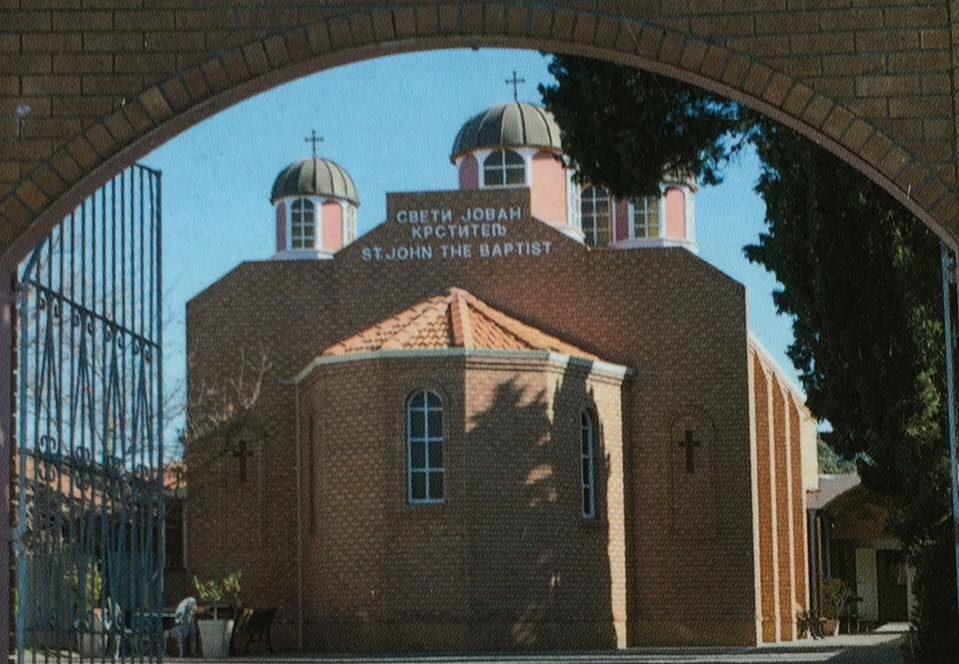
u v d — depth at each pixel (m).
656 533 38.44
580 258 39.56
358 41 10.62
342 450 35.19
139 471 12.09
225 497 38.91
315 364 35.84
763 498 41.12
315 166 51.38
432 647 34.00
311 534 36.84
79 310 11.30
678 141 20.05
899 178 10.45
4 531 10.62
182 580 40.25
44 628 10.88
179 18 10.69
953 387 11.64
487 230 39.75
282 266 39.91
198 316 39.88
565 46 10.67
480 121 47.03
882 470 22.77
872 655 29.20
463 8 10.55
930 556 19.75
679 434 38.69
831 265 21.53
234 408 39.31
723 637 37.81
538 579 34.78
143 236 12.22
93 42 10.69
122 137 10.65
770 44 10.53
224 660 30.77
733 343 38.75
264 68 10.66
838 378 22.55
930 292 20.42
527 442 35.00
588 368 36.84
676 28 10.55
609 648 36.47
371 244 39.81
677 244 46.38
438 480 34.75
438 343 35.06
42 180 10.59
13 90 10.64
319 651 35.50
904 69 10.48
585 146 20.41
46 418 10.96
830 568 52.34
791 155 21.89
